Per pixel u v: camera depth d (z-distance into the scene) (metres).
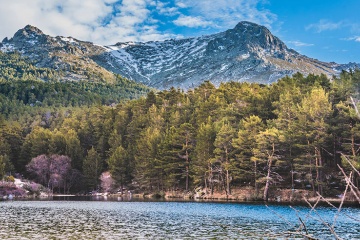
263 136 65.12
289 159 66.81
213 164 76.75
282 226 32.31
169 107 127.75
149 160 92.12
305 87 89.62
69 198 85.75
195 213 44.38
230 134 72.94
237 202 63.06
